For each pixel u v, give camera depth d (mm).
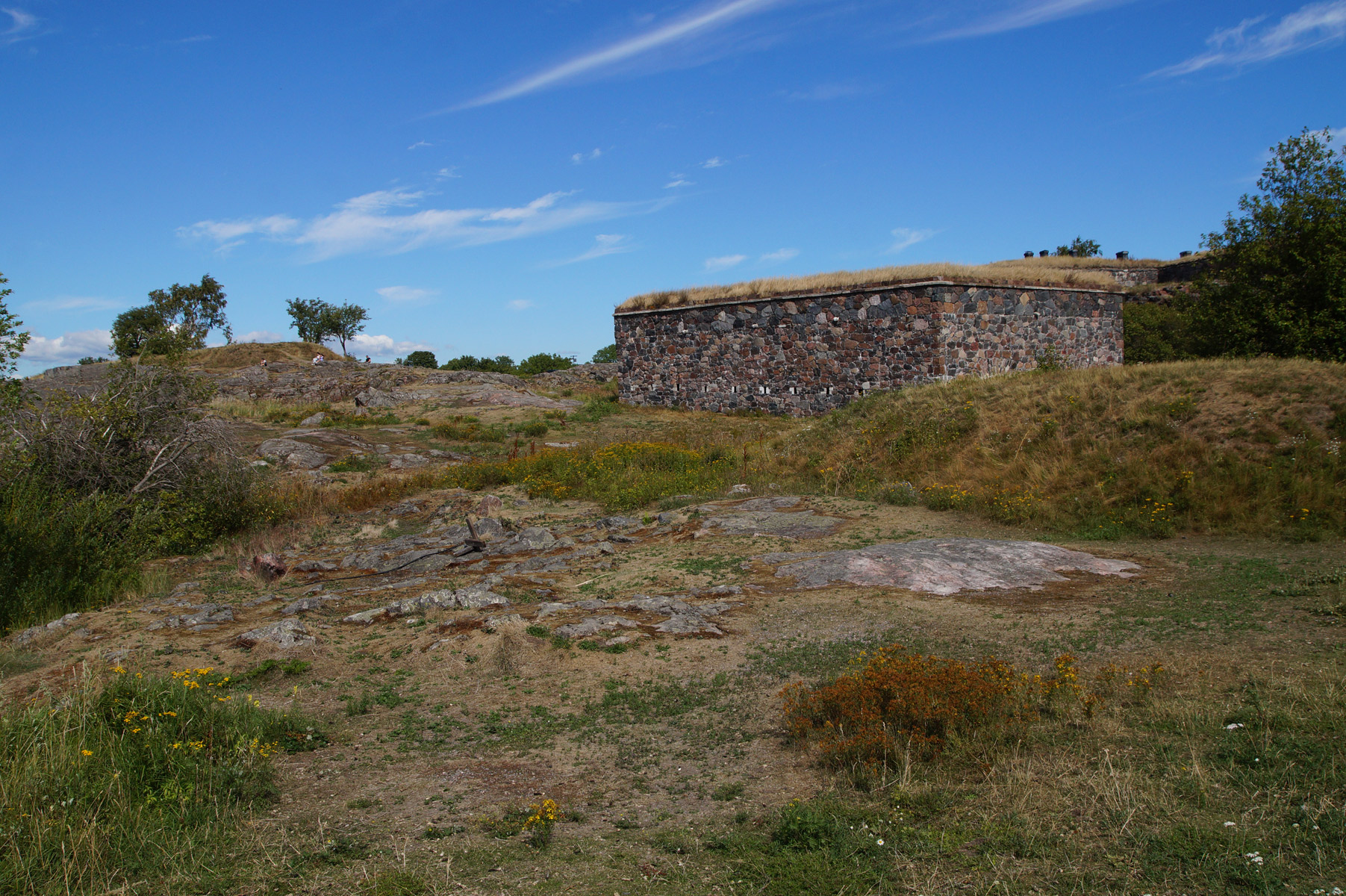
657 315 31844
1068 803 4348
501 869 4105
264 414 30297
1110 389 14508
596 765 5551
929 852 3975
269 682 7242
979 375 23938
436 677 7320
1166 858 3713
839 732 5426
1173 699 5637
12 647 8586
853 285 25359
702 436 23938
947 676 5562
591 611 8734
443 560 12414
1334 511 10148
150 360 16406
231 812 4801
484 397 33219
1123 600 8102
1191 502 11219
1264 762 4539
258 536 14844
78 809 4512
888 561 9641
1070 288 25781
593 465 18016
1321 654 6191
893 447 15773
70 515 12383
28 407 14297
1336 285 19844
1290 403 12219
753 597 8992
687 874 3986
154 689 5961
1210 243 22422
